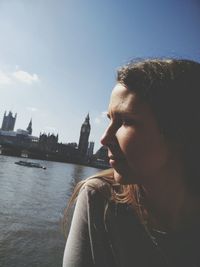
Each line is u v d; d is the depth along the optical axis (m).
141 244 1.09
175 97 0.99
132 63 1.03
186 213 1.11
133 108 0.96
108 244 1.11
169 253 1.09
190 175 1.06
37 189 80.50
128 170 0.99
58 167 181.00
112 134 0.99
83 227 1.13
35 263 31.33
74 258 1.09
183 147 1.02
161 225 1.10
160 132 0.97
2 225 41.59
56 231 42.25
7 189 72.19
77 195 1.27
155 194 1.06
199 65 1.13
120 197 1.14
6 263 30.08
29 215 49.69
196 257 1.08
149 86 0.96
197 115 1.03
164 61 1.06
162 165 1.00
